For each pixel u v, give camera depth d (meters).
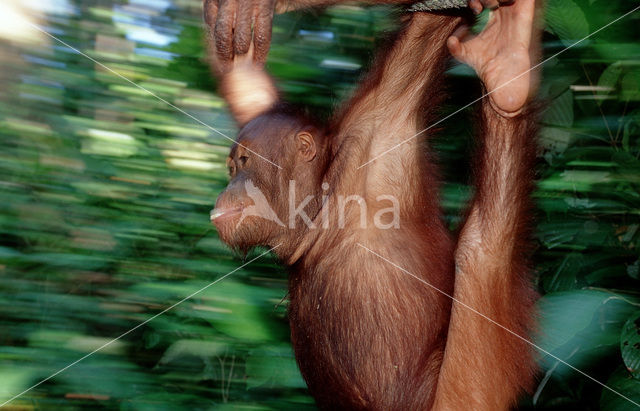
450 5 1.17
